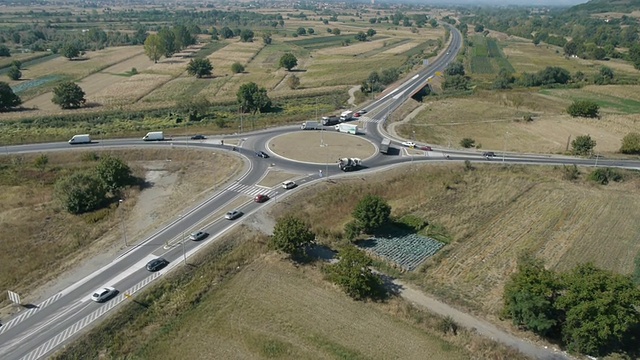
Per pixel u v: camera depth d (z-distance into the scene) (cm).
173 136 15088
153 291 7756
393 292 7956
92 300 7500
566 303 6600
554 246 9331
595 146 15175
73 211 10612
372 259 8794
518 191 11838
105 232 9881
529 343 6812
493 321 7262
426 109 19438
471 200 11419
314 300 7675
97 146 14012
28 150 13638
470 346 6731
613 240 9562
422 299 7781
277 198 10912
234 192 11206
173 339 6888
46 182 12225
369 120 17250
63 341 6681
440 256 9044
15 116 17125
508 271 8550
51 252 9050
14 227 9906
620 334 6388
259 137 15050
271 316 7319
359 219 9681
